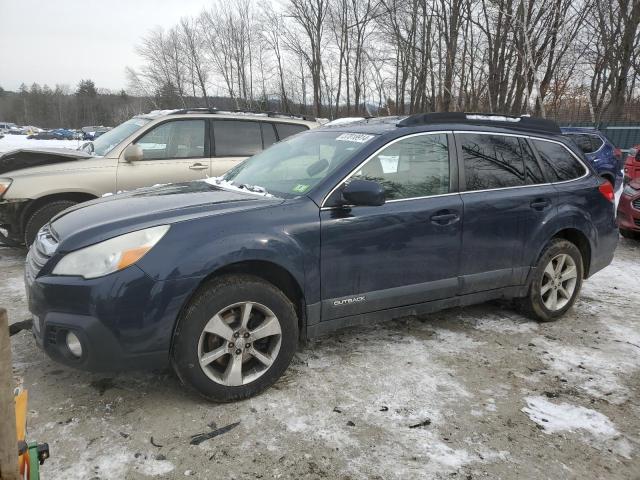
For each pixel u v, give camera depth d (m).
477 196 3.94
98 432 2.74
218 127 6.84
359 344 3.95
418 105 24.77
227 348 2.99
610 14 20.91
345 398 3.15
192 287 2.82
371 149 3.57
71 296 2.71
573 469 2.59
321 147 3.90
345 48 29.78
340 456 2.62
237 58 40.72
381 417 2.96
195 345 2.88
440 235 3.73
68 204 5.91
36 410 2.92
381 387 3.30
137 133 6.31
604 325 4.52
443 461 2.61
